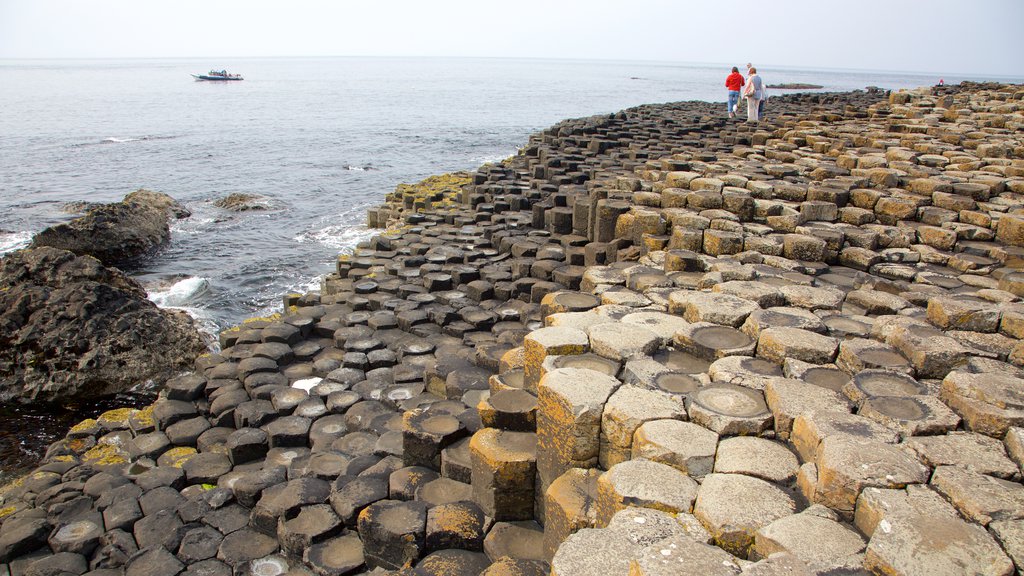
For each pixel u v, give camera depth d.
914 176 12.78
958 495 3.79
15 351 10.97
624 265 9.54
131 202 20.78
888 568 3.34
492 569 4.79
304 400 8.35
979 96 27.45
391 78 164.75
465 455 6.27
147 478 7.23
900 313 7.05
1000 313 6.19
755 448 4.56
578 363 5.86
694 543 3.54
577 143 23.81
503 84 137.00
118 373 10.98
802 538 3.65
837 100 37.22
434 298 11.38
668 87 134.25
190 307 15.45
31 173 32.84
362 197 28.45
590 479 4.92
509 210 16.59
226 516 6.59
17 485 7.67
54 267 12.66
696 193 10.88
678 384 5.41
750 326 6.31
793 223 10.07
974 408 4.59
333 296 12.22
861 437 4.30
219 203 26.02
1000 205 10.67
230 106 74.75
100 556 6.26
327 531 5.96
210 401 8.77
